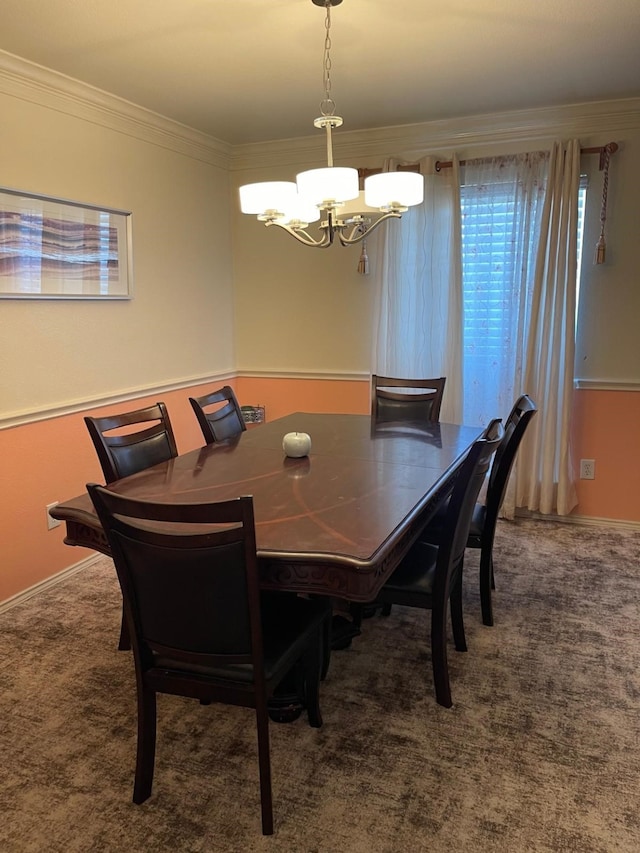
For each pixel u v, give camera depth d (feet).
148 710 5.51
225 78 9.92
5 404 9.22
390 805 5.52
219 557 4.82
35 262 9.43
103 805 5.55
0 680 7.43
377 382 11.97
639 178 11.46
